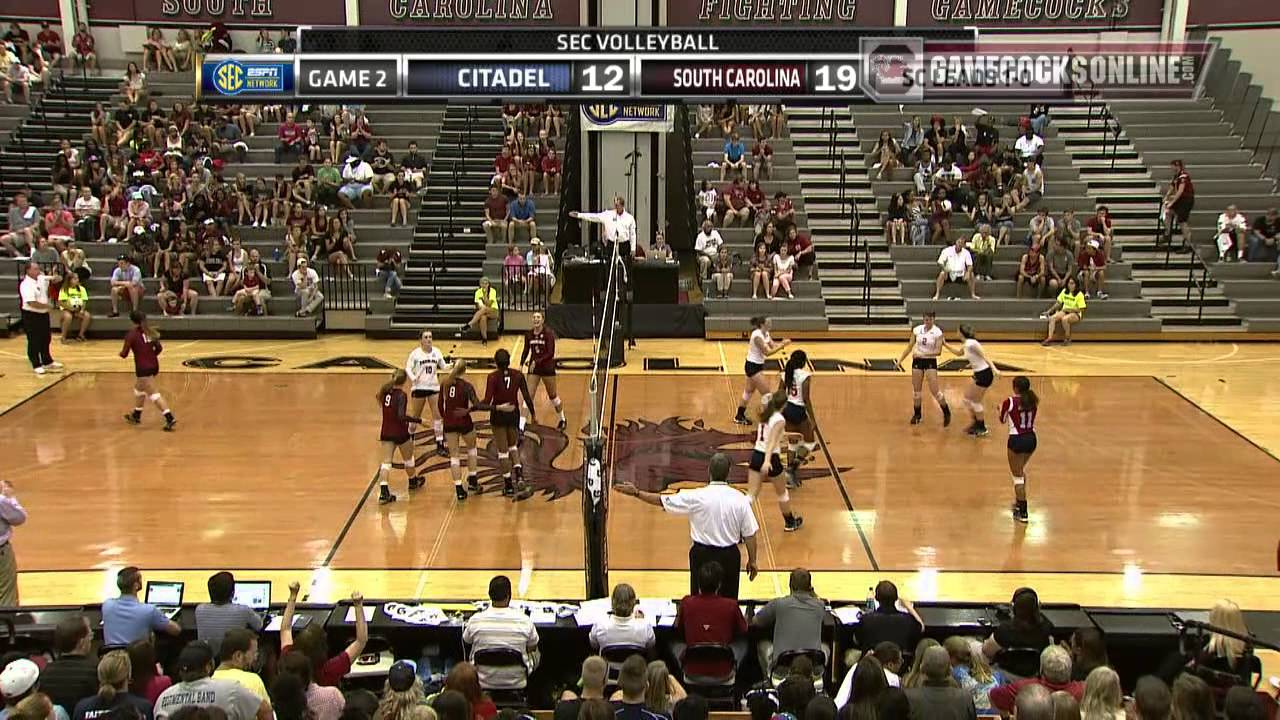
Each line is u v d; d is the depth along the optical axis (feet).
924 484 42.14
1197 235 78.18
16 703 20.01
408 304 72.79
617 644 24.12
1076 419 51.34
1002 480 42.65
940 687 19.21
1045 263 72.69
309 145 83.35
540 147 83.10
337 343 69.21
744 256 76.28
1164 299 73.26
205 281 72.49
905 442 47.73
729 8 92.22
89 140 83.30
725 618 24.58
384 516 38.58
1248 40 89.15
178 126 84.33
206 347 67.62
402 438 39.96
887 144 82.23
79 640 21.29
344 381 58.54
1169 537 36.83
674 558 34.96
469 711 17.94
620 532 37.17
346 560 34.63
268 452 45.85
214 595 24.08
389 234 78.07
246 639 20.27
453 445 39.93
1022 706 17.39
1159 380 59.36
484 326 68.64
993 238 74.64
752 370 49.42
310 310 71.00
